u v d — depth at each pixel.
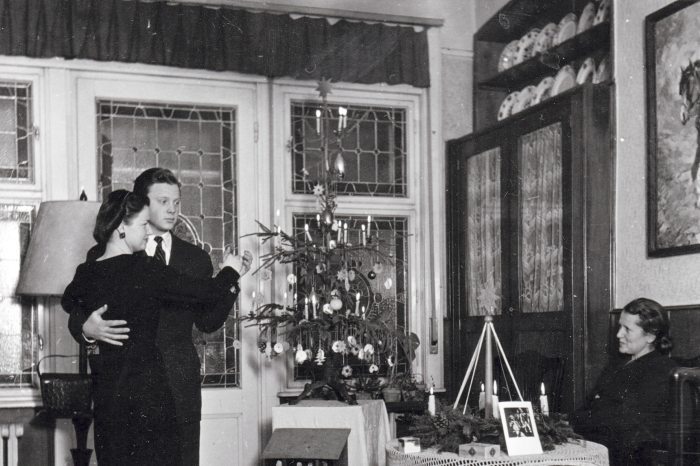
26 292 3.99
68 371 4.83
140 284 3.04
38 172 4.91
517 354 4.63
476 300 5.29
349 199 5.48
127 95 5.11
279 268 5.26
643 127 4.12
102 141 5.07
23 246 4.86
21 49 4.77
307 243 4.41
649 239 4.00
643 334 3.74
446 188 5.61
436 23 5.58
